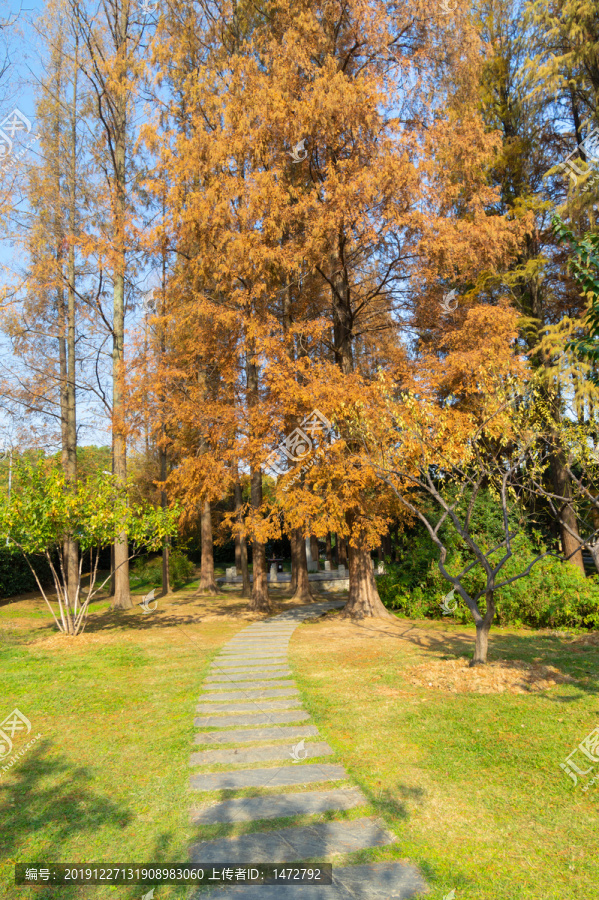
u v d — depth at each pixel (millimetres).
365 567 13195
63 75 15875
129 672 7832
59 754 4895
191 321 12656
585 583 10805
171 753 4887
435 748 4855
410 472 8211
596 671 7020
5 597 17078
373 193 9727
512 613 11141
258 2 14688
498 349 10477
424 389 10133
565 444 7750
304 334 11336
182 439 16812
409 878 3074
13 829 3666
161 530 10969
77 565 14625
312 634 11102
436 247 10094
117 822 3738
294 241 11000
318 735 5277
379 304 14242
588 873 3084
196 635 11242
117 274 16031
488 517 12234
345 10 11328
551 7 13734
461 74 11930
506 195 15789
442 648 8945
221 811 3863
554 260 15195
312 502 10297
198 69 12875
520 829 3566
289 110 10695
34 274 14086
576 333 12141
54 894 3021
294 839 3496
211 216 10883
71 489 10633
